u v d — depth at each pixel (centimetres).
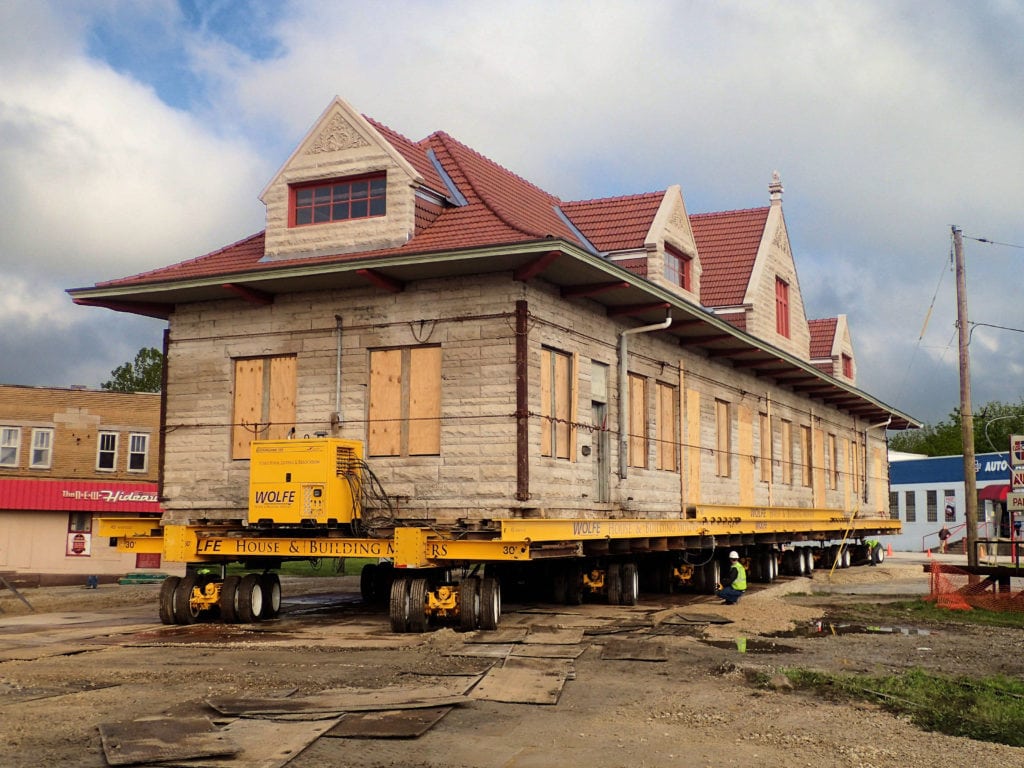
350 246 1878
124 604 2536
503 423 1678
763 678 1178
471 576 1623
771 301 3152
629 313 2030
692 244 2588
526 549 1531
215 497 1914
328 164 1922
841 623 1873
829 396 3581
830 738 906
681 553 2528
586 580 2100
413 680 1145
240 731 891
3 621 2017
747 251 3119
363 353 1814
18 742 857
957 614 2058
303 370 1864
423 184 1866
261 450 1719
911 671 1277
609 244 2383
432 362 1767
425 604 1616
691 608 1984
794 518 2969
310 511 1672
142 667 1259
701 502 2464
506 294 1702
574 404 1866
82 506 3975
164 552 1803
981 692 1136
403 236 1831
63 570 3966
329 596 2506
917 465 6544
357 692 1059
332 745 855
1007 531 5997
